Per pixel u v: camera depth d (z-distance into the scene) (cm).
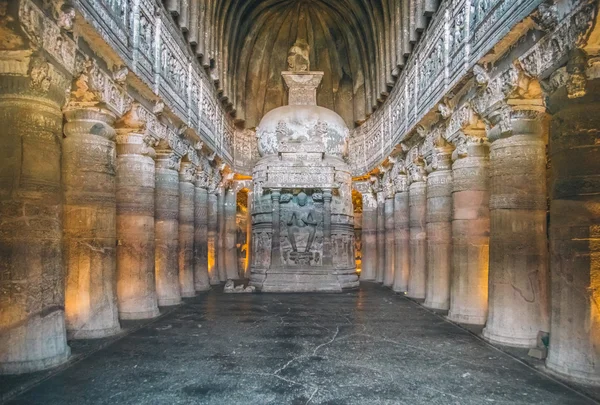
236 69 2164
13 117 627
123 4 898
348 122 2309
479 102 910
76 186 830
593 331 583
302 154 1681
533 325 787
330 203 1686
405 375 619
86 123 837
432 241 1251
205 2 1581
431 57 1225
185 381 588
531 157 801
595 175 590
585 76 586
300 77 1898
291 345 789
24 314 619
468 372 633
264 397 530
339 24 2233
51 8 633
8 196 619
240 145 2248
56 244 662
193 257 1515
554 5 619
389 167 1862
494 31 800
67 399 521
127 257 1066
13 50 600
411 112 1433
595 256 586
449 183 1229
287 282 1602
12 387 552
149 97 1111
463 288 1027
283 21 2278
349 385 575
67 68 680
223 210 2172
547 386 575
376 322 1009
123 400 519
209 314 1112
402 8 1532
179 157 1376
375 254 2220
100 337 833
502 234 816
